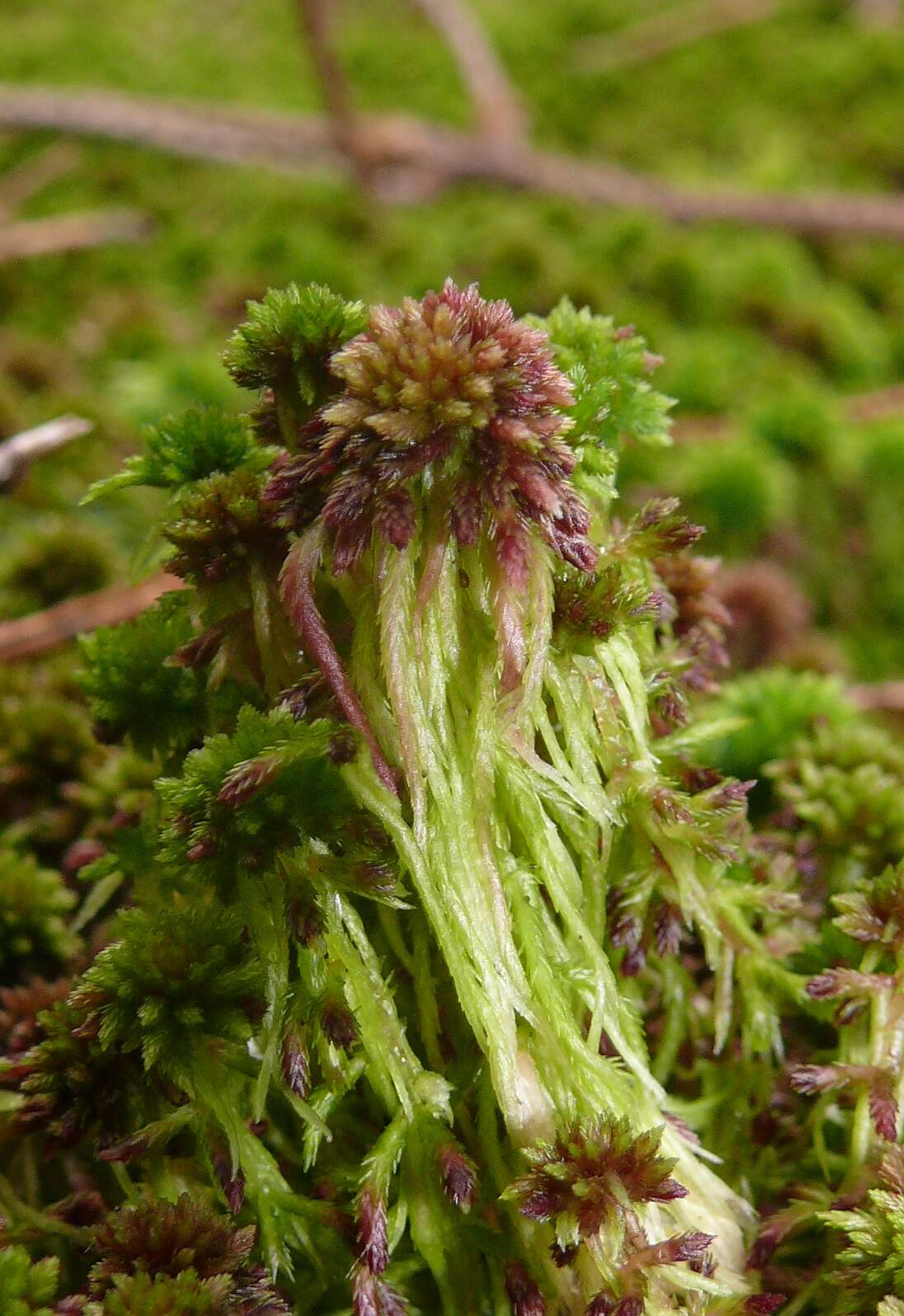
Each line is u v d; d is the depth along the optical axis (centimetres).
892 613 34
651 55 58
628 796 19
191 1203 18
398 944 19
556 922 19
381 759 18
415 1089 18
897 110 53
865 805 21
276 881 18
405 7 64
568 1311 18
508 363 18
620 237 43
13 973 21
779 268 42
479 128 51
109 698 19
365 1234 18
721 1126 20
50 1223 19
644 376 20
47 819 22
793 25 60
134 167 49
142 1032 18
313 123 49
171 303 41
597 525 19
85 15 62
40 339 39
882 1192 18
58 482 31
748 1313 18
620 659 19
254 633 19
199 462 19
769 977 20
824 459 35
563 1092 19
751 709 24
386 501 18
